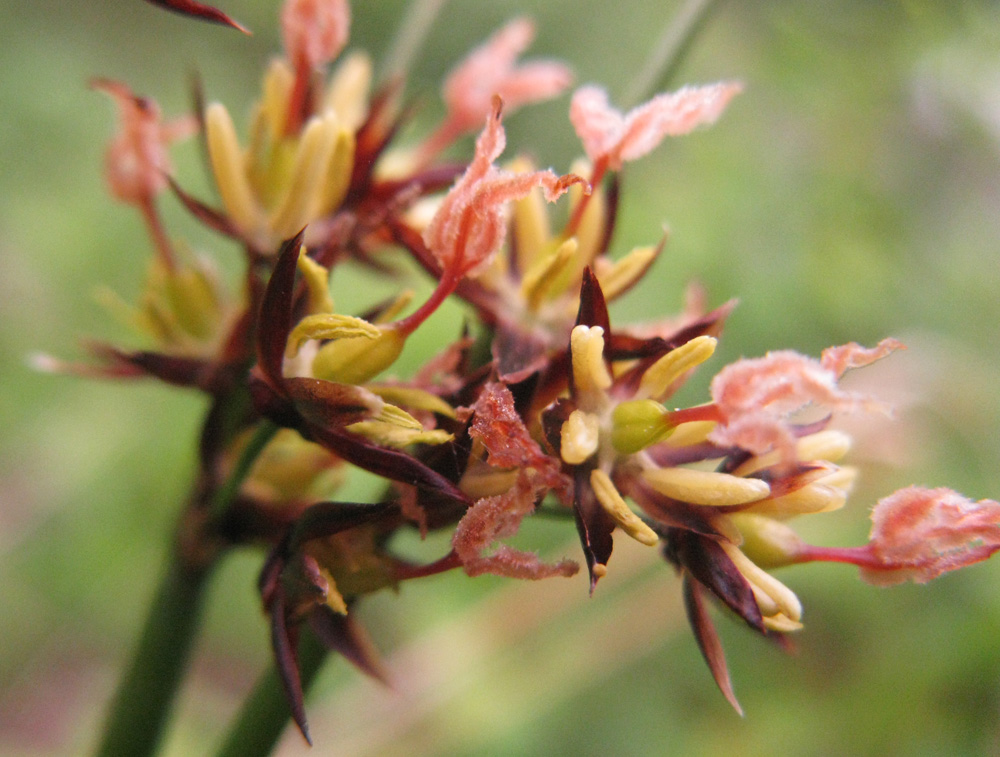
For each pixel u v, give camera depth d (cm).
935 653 5
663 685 5
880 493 5
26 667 6
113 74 8
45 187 7
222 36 9
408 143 6
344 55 10
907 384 5
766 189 6
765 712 5
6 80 7
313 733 5
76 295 6
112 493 6
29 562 6
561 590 5
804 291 6
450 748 5
